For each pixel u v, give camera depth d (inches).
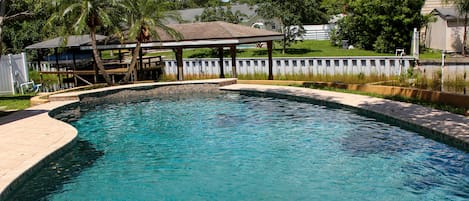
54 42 1081.4
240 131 511.5
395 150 403.5
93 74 1019.3
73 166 392.2
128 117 623.2
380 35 1398.9
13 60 847.7
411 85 700.7
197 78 1101.1
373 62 900.6
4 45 1448.1
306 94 699.4
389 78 830.5
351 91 717.3
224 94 823.1
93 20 861.2
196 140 476.4
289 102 697.0
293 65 1020.5
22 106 668.1
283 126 527.2
